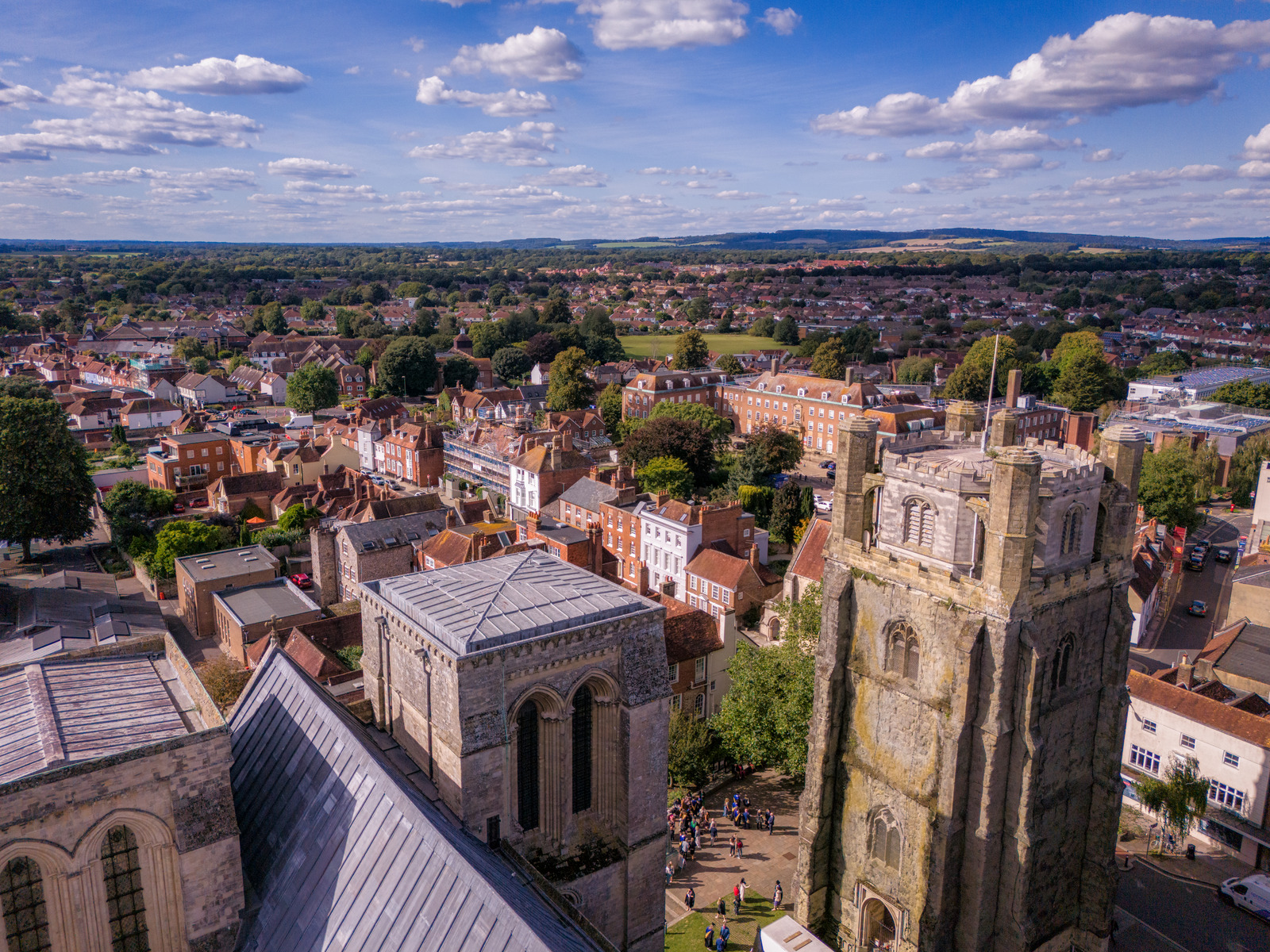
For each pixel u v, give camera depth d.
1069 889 51.03
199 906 31.73
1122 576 48.09
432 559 110.38
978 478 44.12
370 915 31.72
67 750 30.00
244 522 142.62
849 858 53.19
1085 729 49.25
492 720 39.09
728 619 86.06
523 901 33.16
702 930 58.28
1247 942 56.56
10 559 133.38
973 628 43.78
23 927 28.36
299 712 39.88
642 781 45.12
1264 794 63.16
